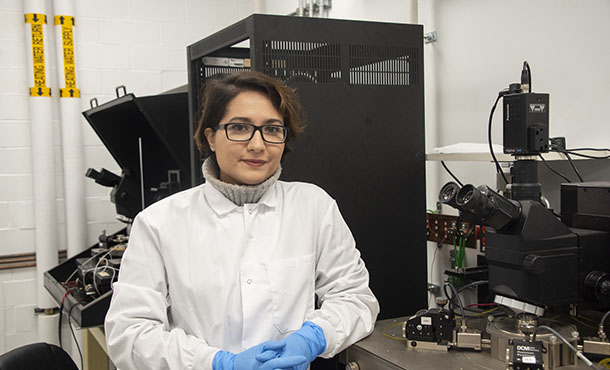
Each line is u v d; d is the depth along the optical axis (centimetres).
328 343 122
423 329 139
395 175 171
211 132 129
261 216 131
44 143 297
